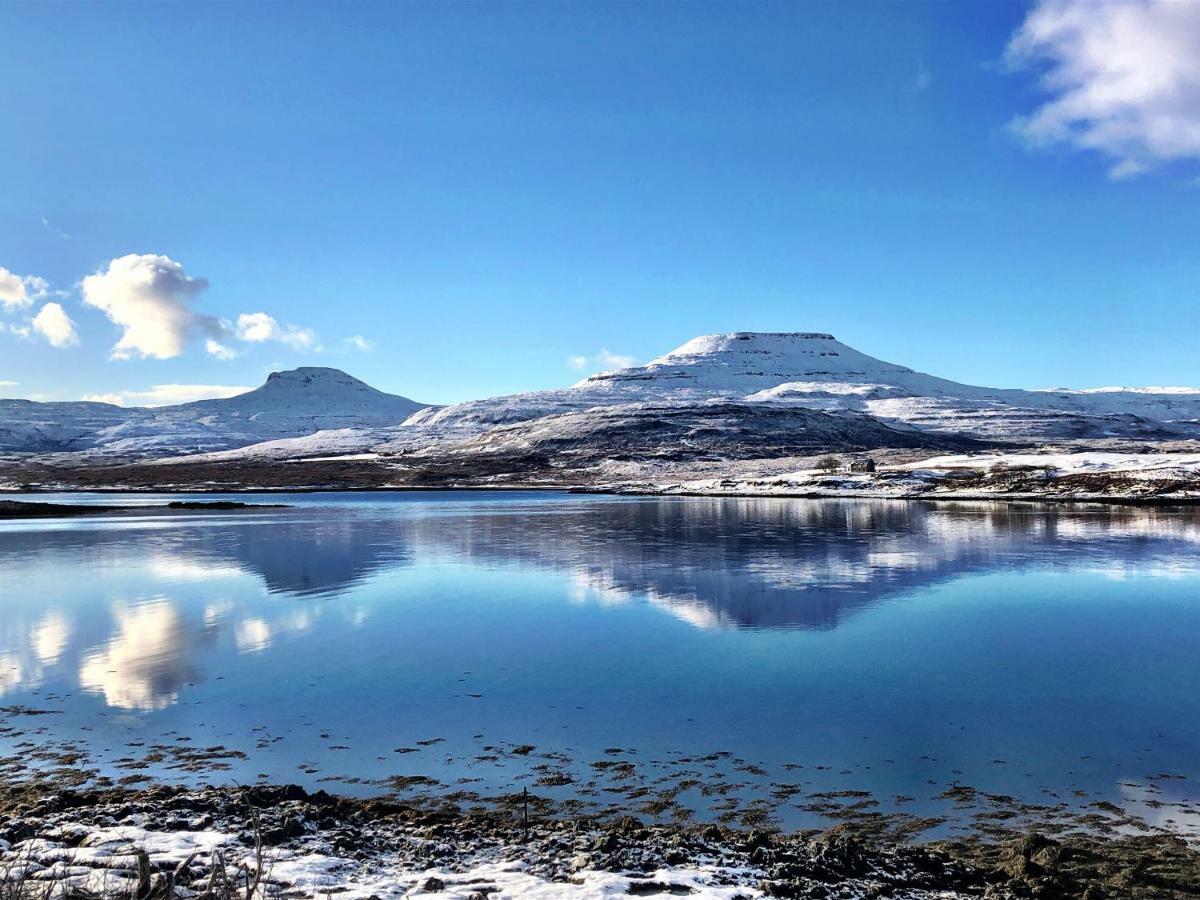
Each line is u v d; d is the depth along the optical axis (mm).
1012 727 14188
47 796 10891
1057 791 11375
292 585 30562
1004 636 21328
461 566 35719
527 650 20062
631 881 8086
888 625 22781
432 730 14148
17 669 18391
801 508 76812
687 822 10336
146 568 35625
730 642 20812
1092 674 17656
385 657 19422
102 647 20578
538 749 13164
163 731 14125
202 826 9445
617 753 12984
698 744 13391
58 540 49031
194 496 119375
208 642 21125
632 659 19141
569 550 41750
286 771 12203
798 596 27469
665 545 43750
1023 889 8305
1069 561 36344
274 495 122062
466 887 7938
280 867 8281
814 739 13625
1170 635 21469
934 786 11578
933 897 8117
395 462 194625
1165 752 12969
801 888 8070
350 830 9547
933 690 16516
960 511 70750
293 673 17969
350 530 55438
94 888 7539
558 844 9195
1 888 6965
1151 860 9148
